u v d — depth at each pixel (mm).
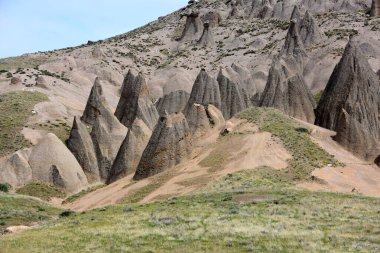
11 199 63781
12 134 104875
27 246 30766
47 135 97688
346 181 69812
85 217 43281
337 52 137500
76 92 146000
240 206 44625
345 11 183375
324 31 160125
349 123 86625
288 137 79375
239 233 33062
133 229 35656
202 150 80875
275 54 157375
